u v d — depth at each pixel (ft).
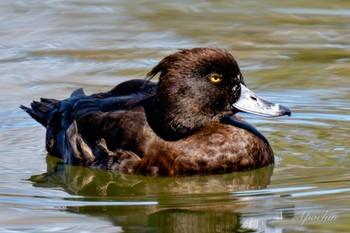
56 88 53.83
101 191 38.40
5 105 51.08
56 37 64.39
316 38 63.26
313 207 34.78
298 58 58.85
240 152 40.27
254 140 40.75
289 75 55.67
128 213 35.24
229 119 42.27
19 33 65.21
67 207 35.96
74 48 61.82
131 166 40.11
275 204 35.50
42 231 32.94
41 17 69.26
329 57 59.06
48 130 44.65
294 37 63.52
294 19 67.82
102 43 62.90
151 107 41.14
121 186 39.19
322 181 38.14
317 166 40.52
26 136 46.47
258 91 52.85
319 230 32.60
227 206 35.60
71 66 58.13
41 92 53.16
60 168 42.11
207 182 39.29
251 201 36.04
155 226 33.73
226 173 40.24
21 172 41.19
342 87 53.16
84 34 64.95
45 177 40.45
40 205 36.19
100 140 41.24
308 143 44.16
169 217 34.71
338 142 44.16
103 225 33.71
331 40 62.85
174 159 39.83
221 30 65.21
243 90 40.60
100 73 56.65
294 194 36.52
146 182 39.65
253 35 64.13
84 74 56.54
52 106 46.03
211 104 40.11
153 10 70.85
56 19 68.80
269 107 40.34
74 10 71.31
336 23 66.74
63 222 33.99
